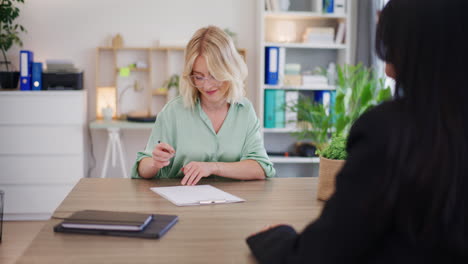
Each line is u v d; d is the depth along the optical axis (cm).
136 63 418
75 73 393
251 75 432
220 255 108
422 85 73
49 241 116
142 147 434
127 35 423
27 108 383
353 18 427
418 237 71
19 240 344
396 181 70
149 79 424
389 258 74
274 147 442
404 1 76
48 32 417
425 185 69
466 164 69
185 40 421
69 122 387
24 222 389
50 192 391
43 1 414
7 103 381
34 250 109
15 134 384
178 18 425
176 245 114
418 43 74
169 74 424
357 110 344
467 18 72
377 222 71
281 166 443
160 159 179
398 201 71
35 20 415
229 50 190
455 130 70
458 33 71
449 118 70
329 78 416
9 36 390
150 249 112
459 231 69
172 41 417
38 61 417
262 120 406
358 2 406
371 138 74
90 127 388
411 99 74
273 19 425
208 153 202
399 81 77
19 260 103
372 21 389
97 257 106
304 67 434
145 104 431
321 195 162
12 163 386
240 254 109
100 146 428
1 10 380
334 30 430
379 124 74
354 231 71
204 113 203
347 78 362
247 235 123
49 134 387
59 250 110
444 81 71
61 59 396
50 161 389
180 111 205
